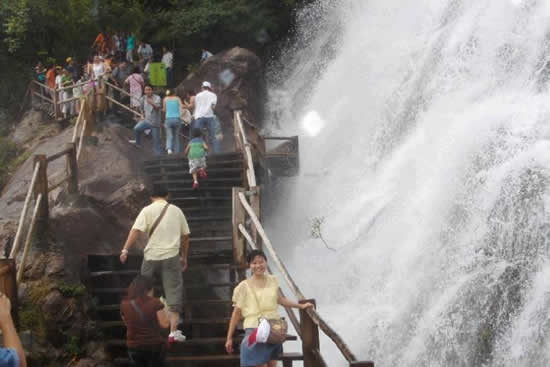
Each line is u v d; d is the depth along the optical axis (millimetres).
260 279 6836
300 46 24703
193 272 9672
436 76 17672
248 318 6691
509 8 16484
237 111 14992
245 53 21203
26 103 22359
